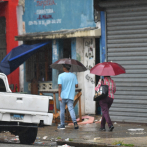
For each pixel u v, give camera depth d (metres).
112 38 21.44
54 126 20.50
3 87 16.50
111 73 16.97
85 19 22.72
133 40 20.84
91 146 14.36
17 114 14.16
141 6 20.59
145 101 20.36
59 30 23.98
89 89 23.28
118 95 21.08
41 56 25.50
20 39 25.06
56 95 24.17
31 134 15.35
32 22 25.25
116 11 21.30
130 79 20.80
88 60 23.27
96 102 23.38
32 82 25.17
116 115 21.11
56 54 24.08
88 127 19.53
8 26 26.23
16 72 26.16
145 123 20.28
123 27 21.11
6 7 26.27
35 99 14.32
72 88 19.23
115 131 17.88
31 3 25.28
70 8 23.44
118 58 21.25
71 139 15.51
